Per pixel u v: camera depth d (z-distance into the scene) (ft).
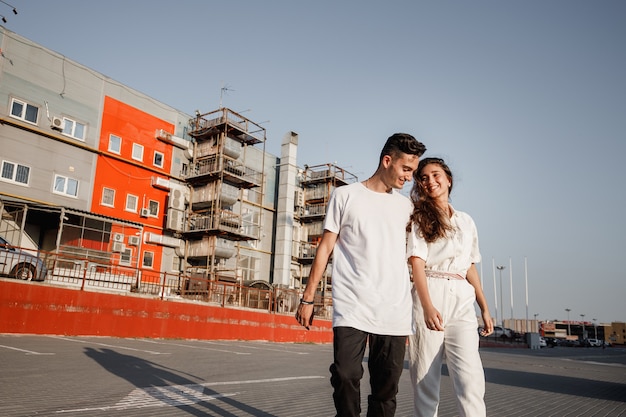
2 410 12.39
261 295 81.51
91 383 17.84
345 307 8.24
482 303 10.44
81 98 82.02
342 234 8.81
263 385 20.80
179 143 97.04
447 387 24.31
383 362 8.34
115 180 85.81
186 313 52.49
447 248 9.40
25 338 36.24
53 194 76.48
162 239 90.99
